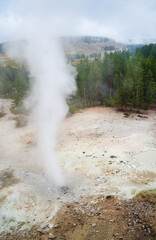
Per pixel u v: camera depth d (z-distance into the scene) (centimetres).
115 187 984
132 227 676
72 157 1455
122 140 1752
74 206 836
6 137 2092
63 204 855
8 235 675
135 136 1820
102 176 1123
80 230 682
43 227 704
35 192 927
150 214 732
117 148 1570
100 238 639
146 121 2395
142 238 626
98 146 1653
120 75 3453
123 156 1400
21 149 1722
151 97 3105
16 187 962
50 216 766
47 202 860
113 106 3475
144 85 3312
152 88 3164
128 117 2612
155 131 1961
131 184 1006
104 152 1506
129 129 2048
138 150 1491
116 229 673
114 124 2250
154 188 920
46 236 661
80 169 1243
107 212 771
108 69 3794
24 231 689
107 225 696
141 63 3359
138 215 733
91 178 1114
